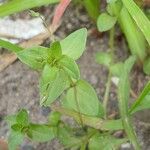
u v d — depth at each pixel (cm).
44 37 14
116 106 14
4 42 11
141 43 13
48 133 11
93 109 11
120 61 14
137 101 11
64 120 14
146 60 14
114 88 14
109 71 14
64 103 12
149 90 11
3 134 14
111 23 12
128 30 13
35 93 14
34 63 10
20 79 15
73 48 10
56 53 9
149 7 14
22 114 11
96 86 14
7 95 14
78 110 11
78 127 13
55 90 10
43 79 9
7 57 14
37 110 14
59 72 10
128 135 12
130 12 11
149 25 11
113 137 12
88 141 12
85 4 14
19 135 11
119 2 12
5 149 13
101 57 14
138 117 14
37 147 14
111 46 14
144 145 13
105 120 12
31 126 11
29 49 10
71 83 10
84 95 11
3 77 15
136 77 14
